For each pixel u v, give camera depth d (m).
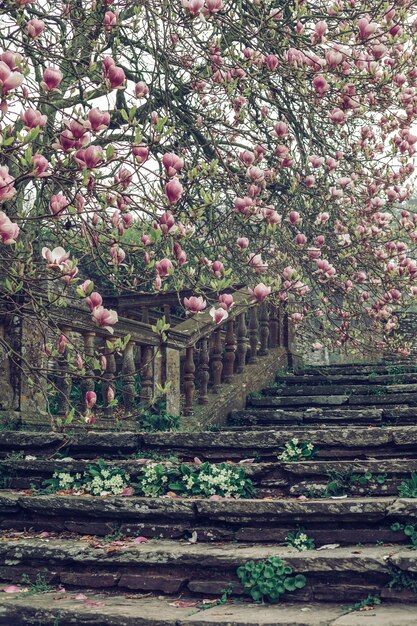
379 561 3.66
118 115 8.74
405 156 8.51
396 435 5.06
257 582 3.77
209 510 4.41
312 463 4.81
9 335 5.88
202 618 3.36
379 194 8.88
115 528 4.59
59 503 4.68
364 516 4.14
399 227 9.05
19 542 4.36
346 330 9.23
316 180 8.56
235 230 8.51
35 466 5.25
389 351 9.27
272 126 8.59
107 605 3.71
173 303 9.63
